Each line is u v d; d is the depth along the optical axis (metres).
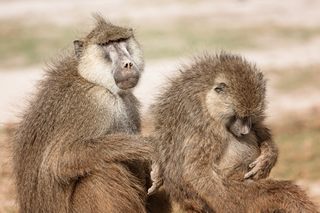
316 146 24.08
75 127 13.25
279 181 12.56
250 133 13.14
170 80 13.94
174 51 41.50
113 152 13.20
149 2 55.88
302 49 42.84
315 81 36.56
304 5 53.41
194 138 12.74
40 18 51.84
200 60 13.58
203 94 12.81
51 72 14.27
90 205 13.27
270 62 40.25
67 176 13.20
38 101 13.91
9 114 27.98
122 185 13.27
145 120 15.01
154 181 13.40
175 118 13.15
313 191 18.97
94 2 56.59
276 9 52.69
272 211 12.60
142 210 13.56
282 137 25.83
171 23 49.06
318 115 29.98
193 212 12.87
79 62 13.93
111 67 13.83
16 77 37.53
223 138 12.77
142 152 13.29
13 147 14.43
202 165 12.70
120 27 14.34
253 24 48.66
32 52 42.84
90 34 14.29
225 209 12.60
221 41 44.41
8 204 17.17
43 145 13.48
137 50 14.40
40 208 13.56
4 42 45.38
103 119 13.51
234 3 54.94
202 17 50.94
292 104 32.72
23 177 13.81
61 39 45.41
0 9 55.88
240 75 12.66
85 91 13.52
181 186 12.99
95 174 13.20
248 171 13.04
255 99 12.55
